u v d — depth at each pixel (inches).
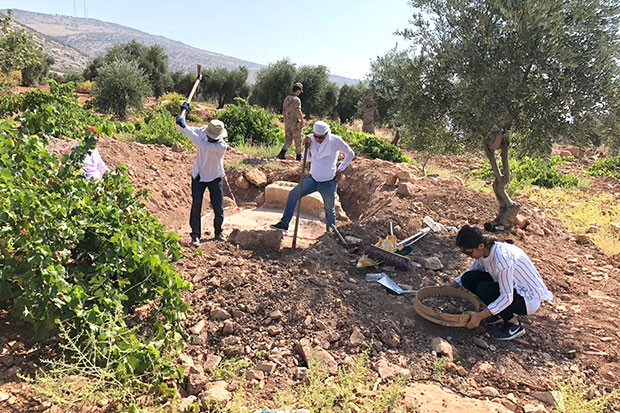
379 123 765.9
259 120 562.9
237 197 379.6
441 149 274.1
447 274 212.4
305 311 167.3
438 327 168.2
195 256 206.2
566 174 549.0
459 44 232.2
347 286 187.6
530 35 213.9
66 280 144.3
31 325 140.5
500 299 157.9
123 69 877.8
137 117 876.6
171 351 140.3
